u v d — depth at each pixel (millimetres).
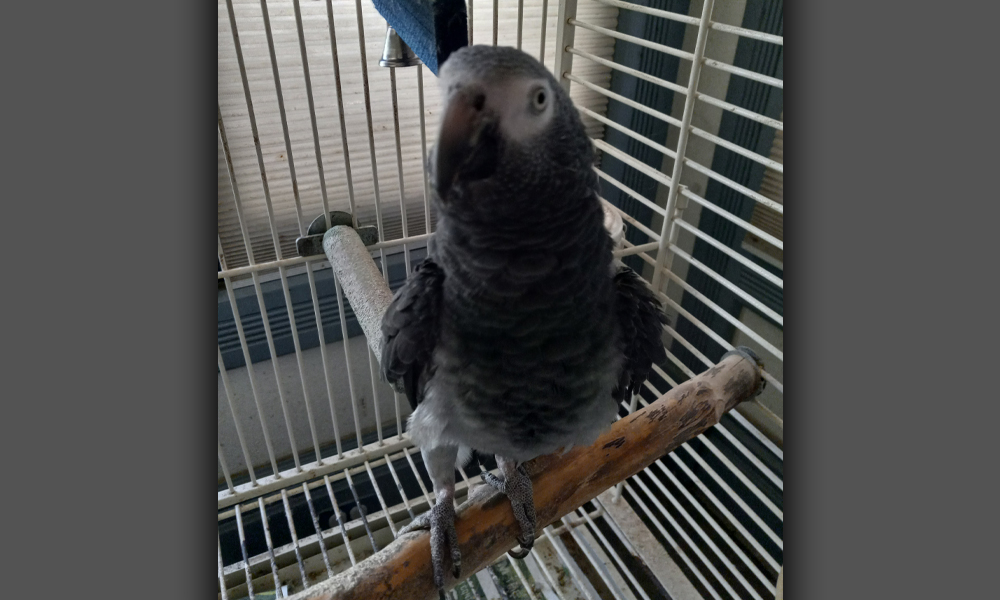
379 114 1985
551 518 1205
